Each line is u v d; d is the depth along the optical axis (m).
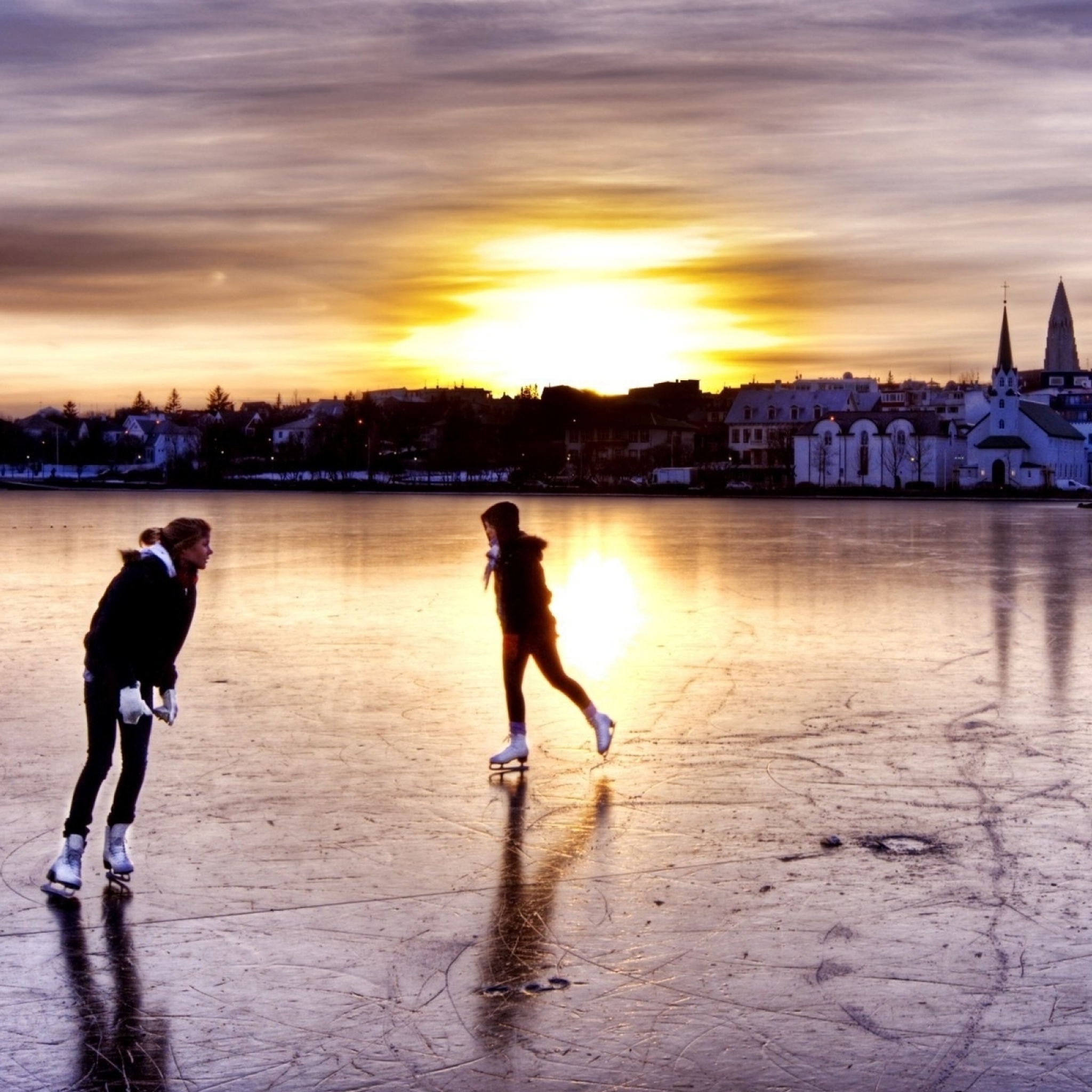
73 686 12.23
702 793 8.29
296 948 5.70
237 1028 4.94
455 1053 4.73
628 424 175.50
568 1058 4.68
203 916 6.10
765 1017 4.99
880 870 6.70
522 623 8.90
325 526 49.25
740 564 29.42
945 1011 5.04
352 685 12.41
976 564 29.12
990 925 5.93
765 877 6.60
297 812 7.84
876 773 8.82
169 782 8.58
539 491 121.50
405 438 191.75
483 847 7.13
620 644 15.39
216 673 13.11
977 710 11.09
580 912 6.11
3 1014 5.07
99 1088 4.49
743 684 12.46
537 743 9.79
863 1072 4.56
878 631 16.61
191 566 6.89
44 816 7.76
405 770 8.91
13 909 6.21
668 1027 4.91
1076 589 22.69
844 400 172.12
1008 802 8.03
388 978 5.38
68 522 51.03
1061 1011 5.04
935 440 141.88
